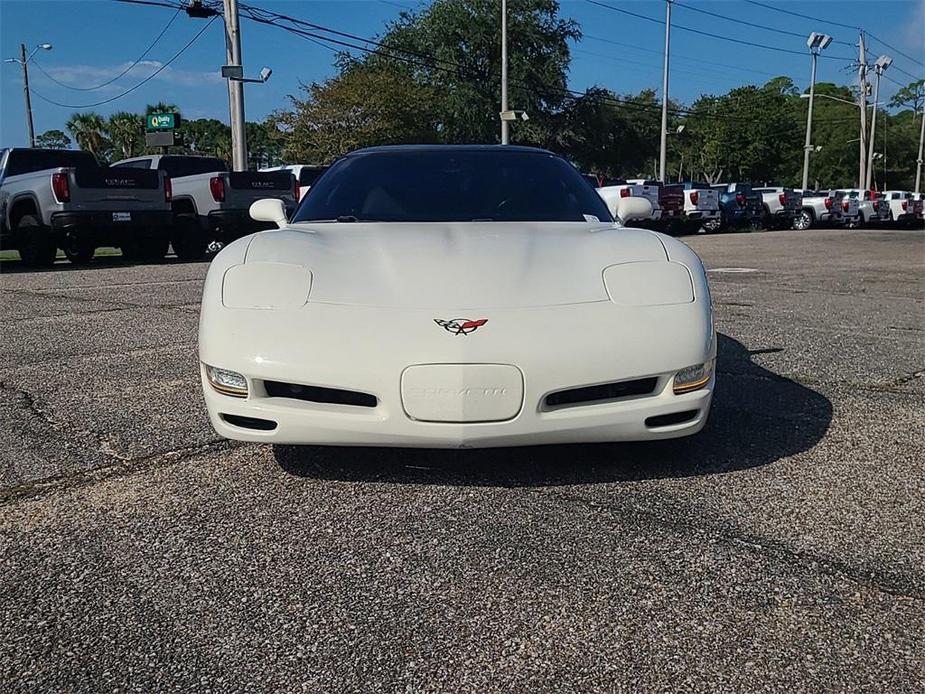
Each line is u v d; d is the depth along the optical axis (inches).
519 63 1723.7
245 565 98.3
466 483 122.8
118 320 278.7
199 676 76.8
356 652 80.5
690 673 76.8
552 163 169.9
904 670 77.0
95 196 476.1
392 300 114.7
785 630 83.8
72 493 120.0
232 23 836.0
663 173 1578.5
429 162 167.8
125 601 90.2
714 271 487.5
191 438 144.7
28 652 80.7
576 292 117.4
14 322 274.5
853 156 3297.2
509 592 91.6
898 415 160.9
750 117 3102.9
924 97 2849.4
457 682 75.7
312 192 165.6
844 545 103.1
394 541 104.1
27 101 1676.9
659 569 96.6
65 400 170.9
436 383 108.8
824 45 1849.2
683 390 116.3
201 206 548.4
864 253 658.2
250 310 116.2
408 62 1692.9
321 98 1346.0
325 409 112.0
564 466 129.5
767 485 122.9
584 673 76.9
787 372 200.4
